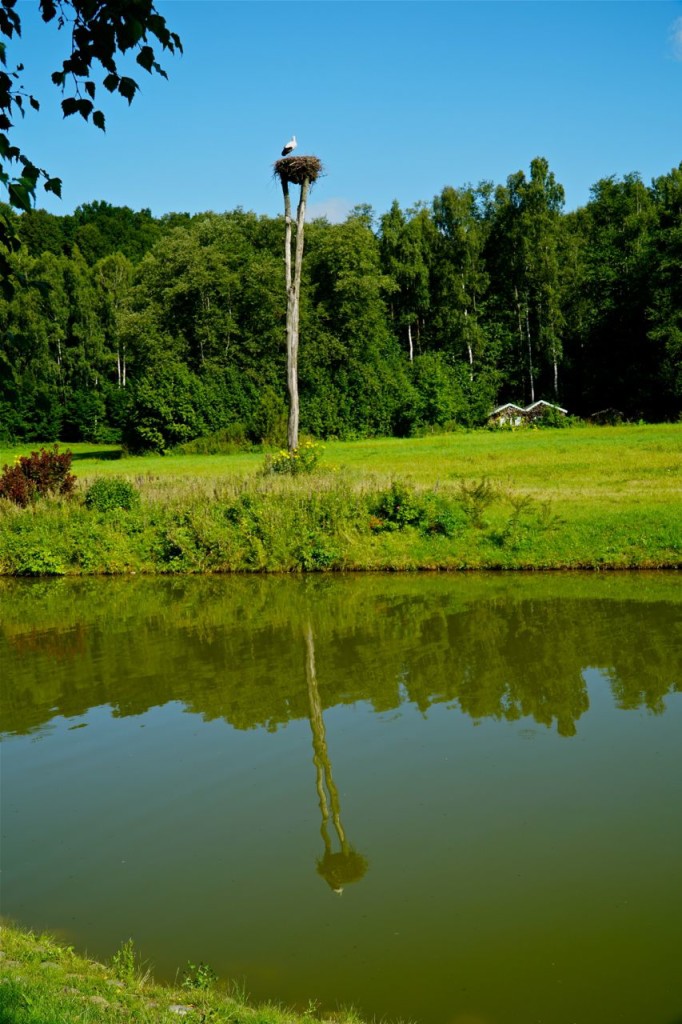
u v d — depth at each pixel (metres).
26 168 4.27
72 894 6.55
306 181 30.58
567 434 52.66
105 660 13.33
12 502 23.23
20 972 5.07
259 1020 4.74
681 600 14.86
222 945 5.83
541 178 73.06
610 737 9.17
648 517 19.00
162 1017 4.61
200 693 11.45
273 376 65.00
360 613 15.39
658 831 7.10
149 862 6.99
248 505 21.47
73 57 4.32
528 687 10.94
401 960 5.58
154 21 4.25
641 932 5.76
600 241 76.00
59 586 20.09
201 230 72.75
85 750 9.58
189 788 8.41
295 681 11.73
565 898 6.18
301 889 6.50
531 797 7.82
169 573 20.89
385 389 61.72
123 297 82.12
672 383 61.91
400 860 6.82
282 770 8.73
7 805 8.20
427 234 79.69
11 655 13.90
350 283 66.38
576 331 75.00
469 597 16.08
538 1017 4.97
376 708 10.47
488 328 78.06
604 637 12.91
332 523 20.36
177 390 57.91
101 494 22.80
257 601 17.09
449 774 8.41
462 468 31.80
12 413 69.88
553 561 18.09
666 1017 4.94
